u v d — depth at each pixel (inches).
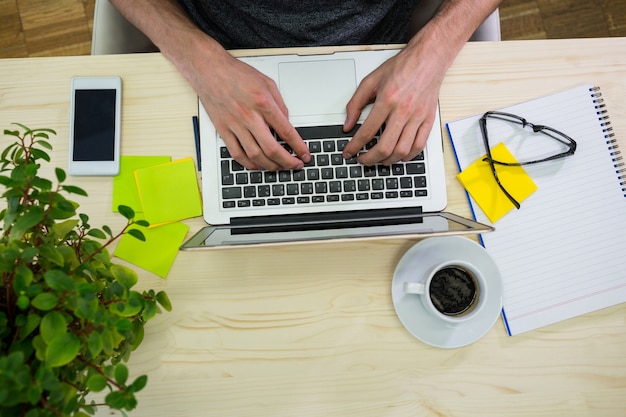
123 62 28.9
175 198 28.2
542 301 28.3
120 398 16.6
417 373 27.8
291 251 28.5
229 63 27.4
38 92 28.5
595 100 29.9
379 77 28.0
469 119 29.5
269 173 27.7
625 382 28.0
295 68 28.8
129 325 17.9
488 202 29.0
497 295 27.4
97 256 20.4
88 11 54.9
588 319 28.5
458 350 27.9
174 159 28.7
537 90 30.0
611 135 29.7
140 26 29.6
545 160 29.0
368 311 28.1
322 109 28.3
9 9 54.4
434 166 28.4
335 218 27.7
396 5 33.7
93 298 17.0
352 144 27.3
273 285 28.2
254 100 26.2
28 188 17.7
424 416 27.6
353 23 32.3
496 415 27.6
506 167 29.2
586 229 28.9
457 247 28.0
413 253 27.8
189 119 28.9
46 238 19.1
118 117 28.3
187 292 27.9
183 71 28.4
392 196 28.0
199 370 27.3
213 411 27.1
